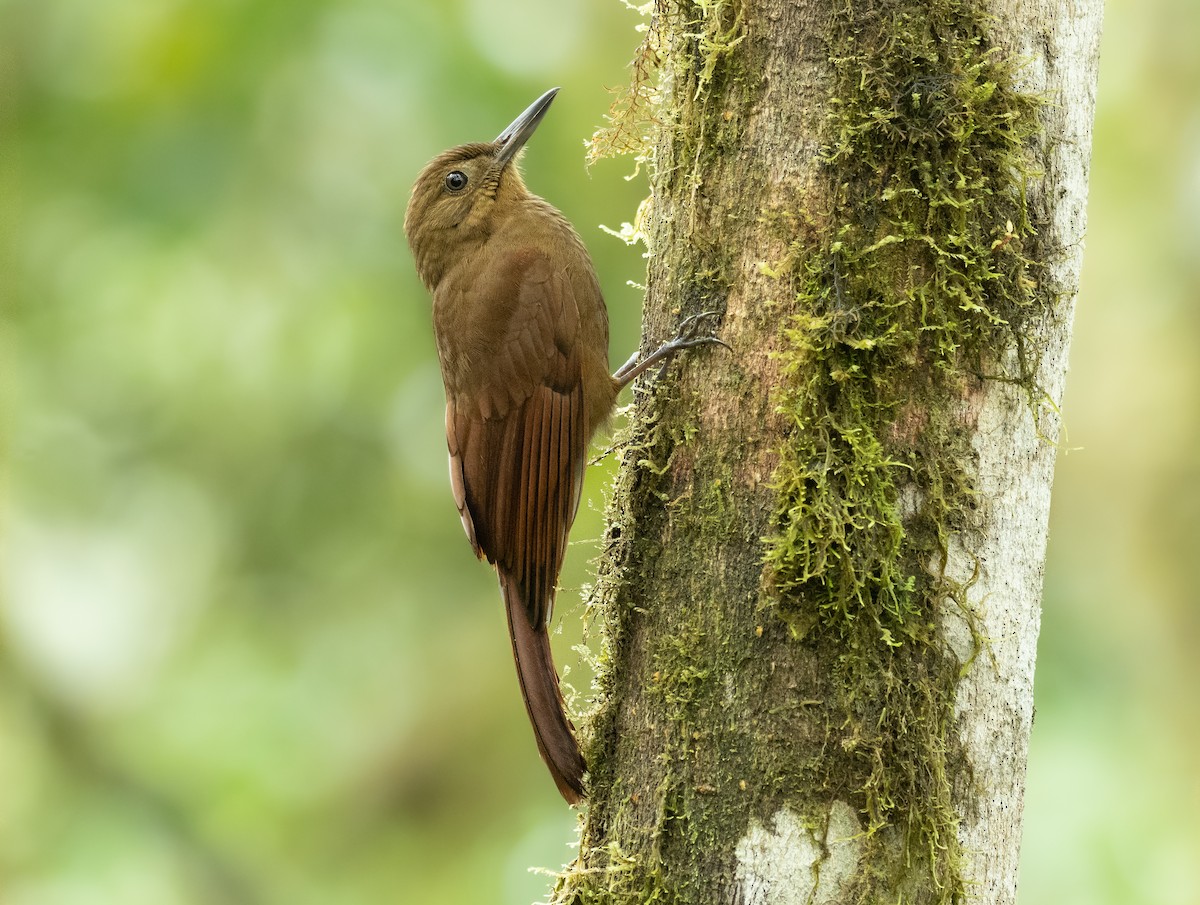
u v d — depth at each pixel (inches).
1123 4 516.7
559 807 522.6
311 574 504.1
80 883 484.4
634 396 245.6
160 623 517.7
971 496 210.2
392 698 527.2
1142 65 510.9
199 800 506.6
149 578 513.3
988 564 211.5
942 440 209.9
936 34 211.6
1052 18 215.6
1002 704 212.4
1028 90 213.5
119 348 479.8
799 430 211.3
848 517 206.7
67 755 508.4
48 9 466.0
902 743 204.8
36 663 510.3
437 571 508.4
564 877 228.7
